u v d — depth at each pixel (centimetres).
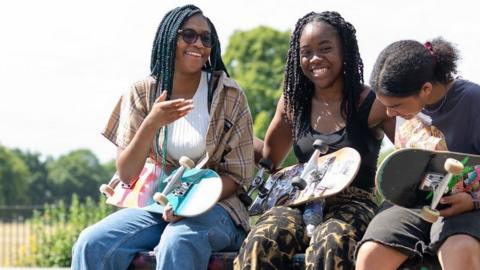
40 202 2552
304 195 495
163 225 519
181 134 521
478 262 423
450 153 441
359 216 479
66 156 8312
